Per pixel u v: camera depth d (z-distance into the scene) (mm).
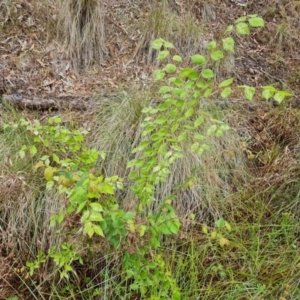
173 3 4594
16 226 2570
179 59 1790
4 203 2580
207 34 4328
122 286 2471
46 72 3656
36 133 2334
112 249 2371
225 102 3596
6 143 2855
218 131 1925
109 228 1957
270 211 2928
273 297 2449
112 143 2986
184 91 1766
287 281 2508
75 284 2516
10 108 3168
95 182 1791
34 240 2562
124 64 3973
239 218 2863
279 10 4965
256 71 4254
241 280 2537
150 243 2088
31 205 2578
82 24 3904
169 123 1904
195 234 2719
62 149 2457
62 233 2465
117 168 2854
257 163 3285
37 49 3785
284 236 2773
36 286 2453
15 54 3709
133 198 2658
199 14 4676
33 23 3920
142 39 4051
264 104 3717
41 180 2695
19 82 3508
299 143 3344
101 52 3963
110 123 3129
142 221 2230
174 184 2834
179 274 2482
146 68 3971
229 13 4828
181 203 2822
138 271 2109
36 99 3340
